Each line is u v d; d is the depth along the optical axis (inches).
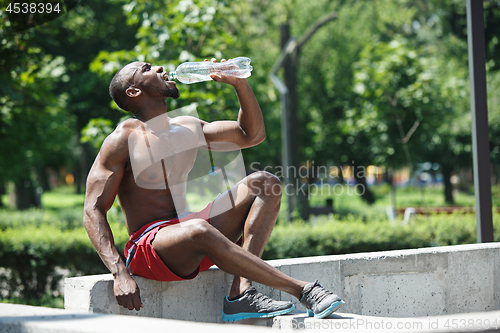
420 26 971.9
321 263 130.0
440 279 138.3
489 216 173.2
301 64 924.0
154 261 107.6
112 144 109.0
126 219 117.8
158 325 67.2
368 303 133.5
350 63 900.6
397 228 315.0
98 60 298.7
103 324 69.0
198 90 301.1
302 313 109.3
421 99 527.5
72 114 656.4
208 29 301.9
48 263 275.3
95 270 277.1
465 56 815.1
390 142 576.7
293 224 339.9
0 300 267.7
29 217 484.7
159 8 327.6
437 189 1695.4
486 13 625.6
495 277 144.3
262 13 764.6
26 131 482.6
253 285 121.9
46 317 73.7
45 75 373.1
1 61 295.9
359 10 930.7
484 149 174.9
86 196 107.7
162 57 299.6
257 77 721.0
